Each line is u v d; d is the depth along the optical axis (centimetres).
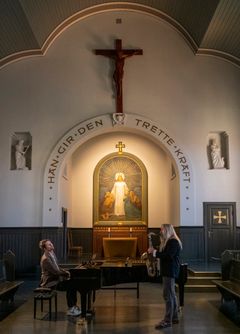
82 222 1756
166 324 780
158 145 1631
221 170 1490
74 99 1518
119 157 1784
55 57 1536
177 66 1535
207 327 785
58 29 1523
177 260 779
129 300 1073
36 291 877
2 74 1523
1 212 1473
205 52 1522
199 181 1487
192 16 1405
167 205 1717
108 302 1047
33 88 1521
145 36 1545
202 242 1464
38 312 925
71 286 828
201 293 1172
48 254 920
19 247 1459
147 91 1523
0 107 1509
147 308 972
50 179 1484
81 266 930
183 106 1516
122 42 1539
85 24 1547
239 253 1204
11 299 1034
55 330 768
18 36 1405
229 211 1478
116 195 1759
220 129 1505
